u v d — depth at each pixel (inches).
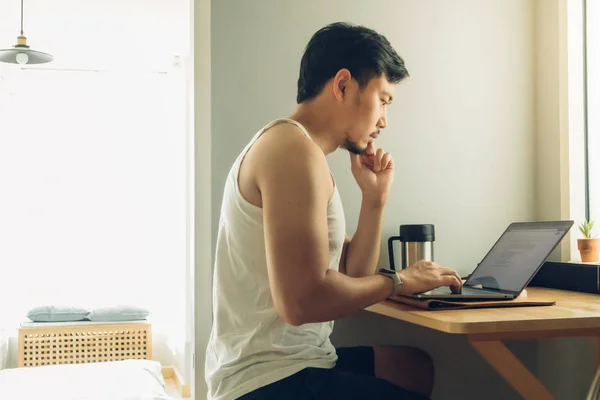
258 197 53.4
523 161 93.5
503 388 90.0
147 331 202.4
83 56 217.2
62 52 212.5
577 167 89.5
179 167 205.6
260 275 54.9
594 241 83.4
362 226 73.5
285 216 50.0
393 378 70.4
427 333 87.8
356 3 87.9
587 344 84.0
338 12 87.2
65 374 129.6
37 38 197.6
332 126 61.0
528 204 93.5
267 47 84.5
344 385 52.4
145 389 119.6
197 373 80.4
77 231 221.5
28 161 219.9
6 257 215.6
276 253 49.8
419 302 59.1
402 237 83.1
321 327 59.1
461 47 91.6
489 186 91.9
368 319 85.7
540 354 91.4
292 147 52.0
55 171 221.3
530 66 94.1
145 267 224.2
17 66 219.3
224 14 83.4
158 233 224.8
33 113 221.0
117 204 223.9
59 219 220.5
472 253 90.7
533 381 56.4
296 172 50.9
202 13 82.6
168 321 222.5
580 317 51.8
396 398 52.6
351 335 85.1
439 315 54.2
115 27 188.5
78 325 197.9
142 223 224.7
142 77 227.8
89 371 132.4
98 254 222.1
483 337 55.7
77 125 223.3
